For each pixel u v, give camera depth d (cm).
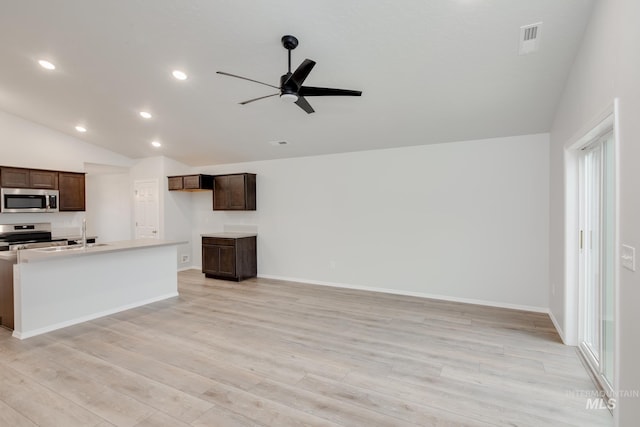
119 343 334
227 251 613
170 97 430
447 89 351
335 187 566
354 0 249
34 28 316
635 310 167
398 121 430
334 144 529
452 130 439
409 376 268
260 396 240
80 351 314
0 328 373
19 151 551
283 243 623
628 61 175
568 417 214
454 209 473
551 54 285
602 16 216
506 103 364
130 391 245
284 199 619
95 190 818
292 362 292
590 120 241
